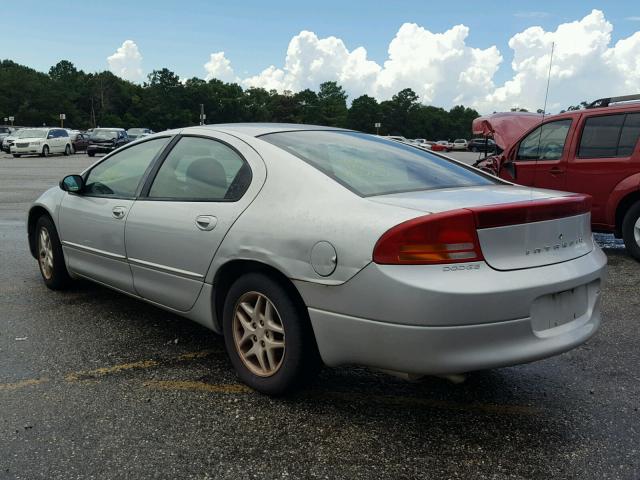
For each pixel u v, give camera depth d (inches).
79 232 183.2
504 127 453.1
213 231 134.3
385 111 5664.4
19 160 1186.0
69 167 957.2
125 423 117.9
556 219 115.6
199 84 5600.4
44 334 167.6
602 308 198.1
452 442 111.9
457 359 104.2
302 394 131.5
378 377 140.9
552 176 290.4
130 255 160.1
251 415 121.6
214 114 5541.3
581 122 281.3
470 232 104.5
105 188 177.9
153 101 5339.6
